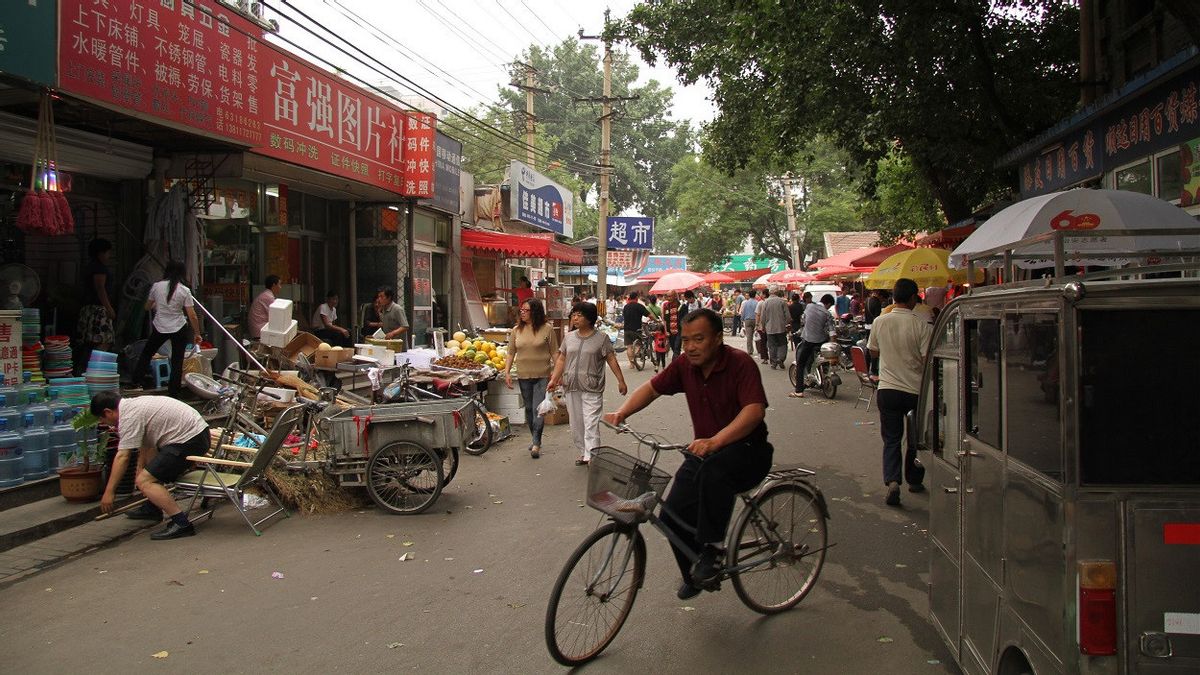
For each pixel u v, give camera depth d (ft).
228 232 38.91
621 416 14.24
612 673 12.75
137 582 17.34
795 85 40.65
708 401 13.98
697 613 15.14
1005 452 9.58
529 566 17.90
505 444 33.06
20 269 26.66
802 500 15.55
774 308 60.54
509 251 61.16
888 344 22.09
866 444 31.22
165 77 26.53
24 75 21.17
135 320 30.42
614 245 93.04
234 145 30.42
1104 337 7.92
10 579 17.62
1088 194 14.28
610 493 13.43
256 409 26.66
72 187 29.91
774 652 13.42
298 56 34.99
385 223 49.78
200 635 14.49
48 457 23.21
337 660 13.37
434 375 34.94
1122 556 7.74
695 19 50.80
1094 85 34.68
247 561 18.66
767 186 143.02
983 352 10.50
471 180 63.62
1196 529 7.70
